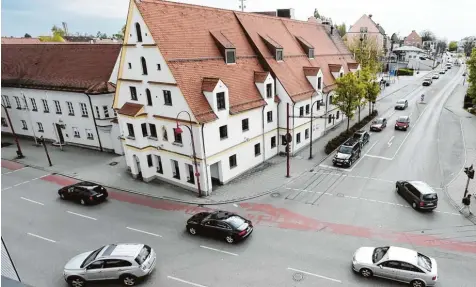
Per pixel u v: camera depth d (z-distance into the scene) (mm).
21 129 47438
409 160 35688
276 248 21891
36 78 43438
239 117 31109
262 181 31688
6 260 10062
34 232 24984
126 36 29156
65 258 21922
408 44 175875
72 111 41156
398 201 27172
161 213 26922
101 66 39938
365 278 18938
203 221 23188
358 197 28109
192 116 26703
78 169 36094
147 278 19672
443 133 44562
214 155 29062
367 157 37062
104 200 29359
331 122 47750
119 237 23953
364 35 89125
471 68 53781
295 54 42031
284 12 54875
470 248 21078
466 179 30547
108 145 40438
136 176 33469
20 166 37344
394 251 18812
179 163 30062
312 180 31641
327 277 19125
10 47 49062
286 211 26391
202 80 28688
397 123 47156
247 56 34906
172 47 28031
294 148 37844
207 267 20406
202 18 32656
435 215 24984
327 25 56344
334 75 47125
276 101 35500
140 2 27531
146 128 31297
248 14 39062
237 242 22688
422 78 102125
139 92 30328
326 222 24609
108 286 19359
